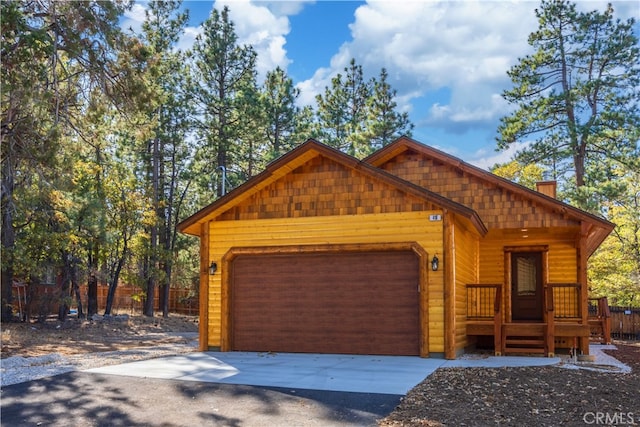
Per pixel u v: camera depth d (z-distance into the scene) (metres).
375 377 9.44
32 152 14.48
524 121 29.25
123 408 7.31
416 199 12.64
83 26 14.80
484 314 16.44
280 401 7.62
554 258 16.45
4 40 13.44
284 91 35.69
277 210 13.69
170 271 30.56
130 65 16.11
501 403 7.48
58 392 8.26
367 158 16.08
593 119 27.41
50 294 22.66
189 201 35.19
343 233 13.09
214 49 30.89
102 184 23.41
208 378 9.30
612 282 23.44
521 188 14.44
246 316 13.70
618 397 7.95
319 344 13.07
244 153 35.19
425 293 12.29
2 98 13.11
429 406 7.28
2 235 18.88
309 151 13.27
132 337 20.23
